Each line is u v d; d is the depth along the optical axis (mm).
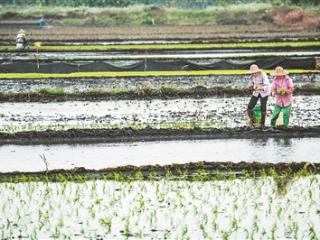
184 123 39219
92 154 33031
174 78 55312
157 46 81125
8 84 53312
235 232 22469
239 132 36625
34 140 35938
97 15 131375
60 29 114062
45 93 48969
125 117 41469
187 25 122562
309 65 59844
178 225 23109
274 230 22531
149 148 34125
